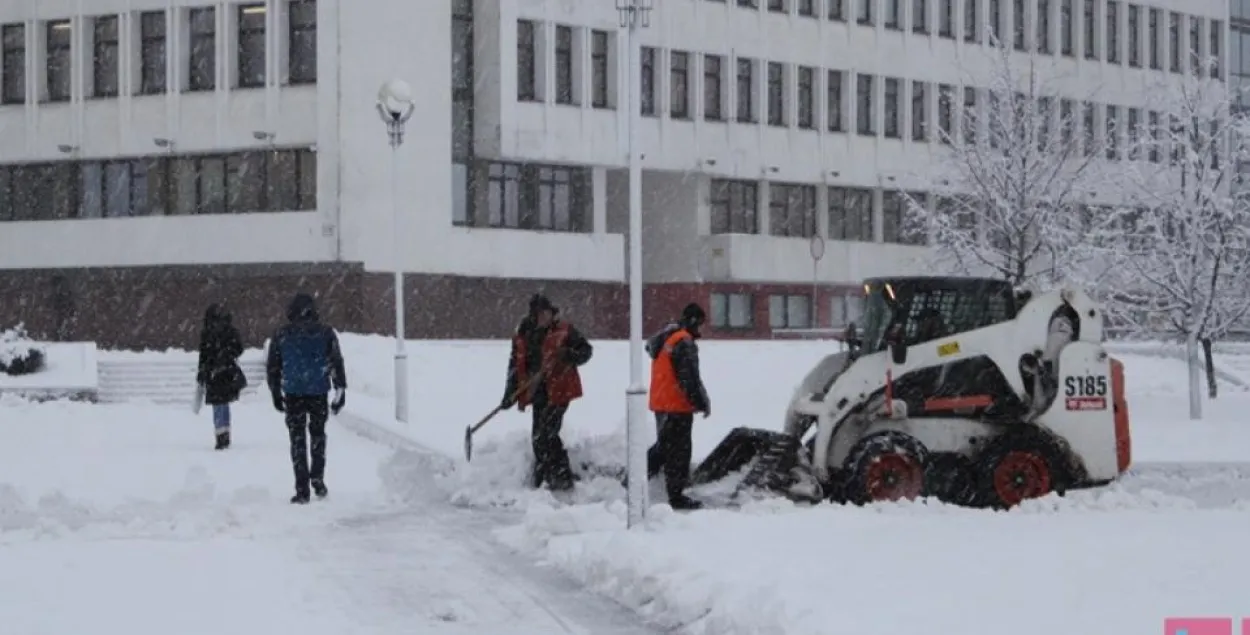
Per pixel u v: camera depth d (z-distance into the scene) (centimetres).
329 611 1197
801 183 6856
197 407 2691
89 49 5862
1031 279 4188
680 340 1777
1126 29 7725
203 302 5744
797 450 1755
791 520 1570
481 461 1998
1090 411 1817
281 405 1927
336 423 3341
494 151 5838
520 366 2009
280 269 5547
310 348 1916
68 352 4297
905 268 7169
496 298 5975
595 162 6103
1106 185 4359
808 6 6844
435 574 1379
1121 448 1831
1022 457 1788
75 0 5847
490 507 1880
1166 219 3709
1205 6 8138
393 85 3262
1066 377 1814
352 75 5484
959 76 6225
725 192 6681
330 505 1888
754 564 1266
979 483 1789
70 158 5878
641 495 1573
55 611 1191
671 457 1778
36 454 2559
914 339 1825
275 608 1209
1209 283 3584
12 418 3378
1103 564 1273
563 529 1597
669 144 6322
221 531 1662
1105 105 7625
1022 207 4134
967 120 4509
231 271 5616
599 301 6400
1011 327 1817
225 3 5619
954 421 1814
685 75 6438
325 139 5488
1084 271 4094
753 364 4744
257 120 5575
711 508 1750
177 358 4347
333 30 5472
